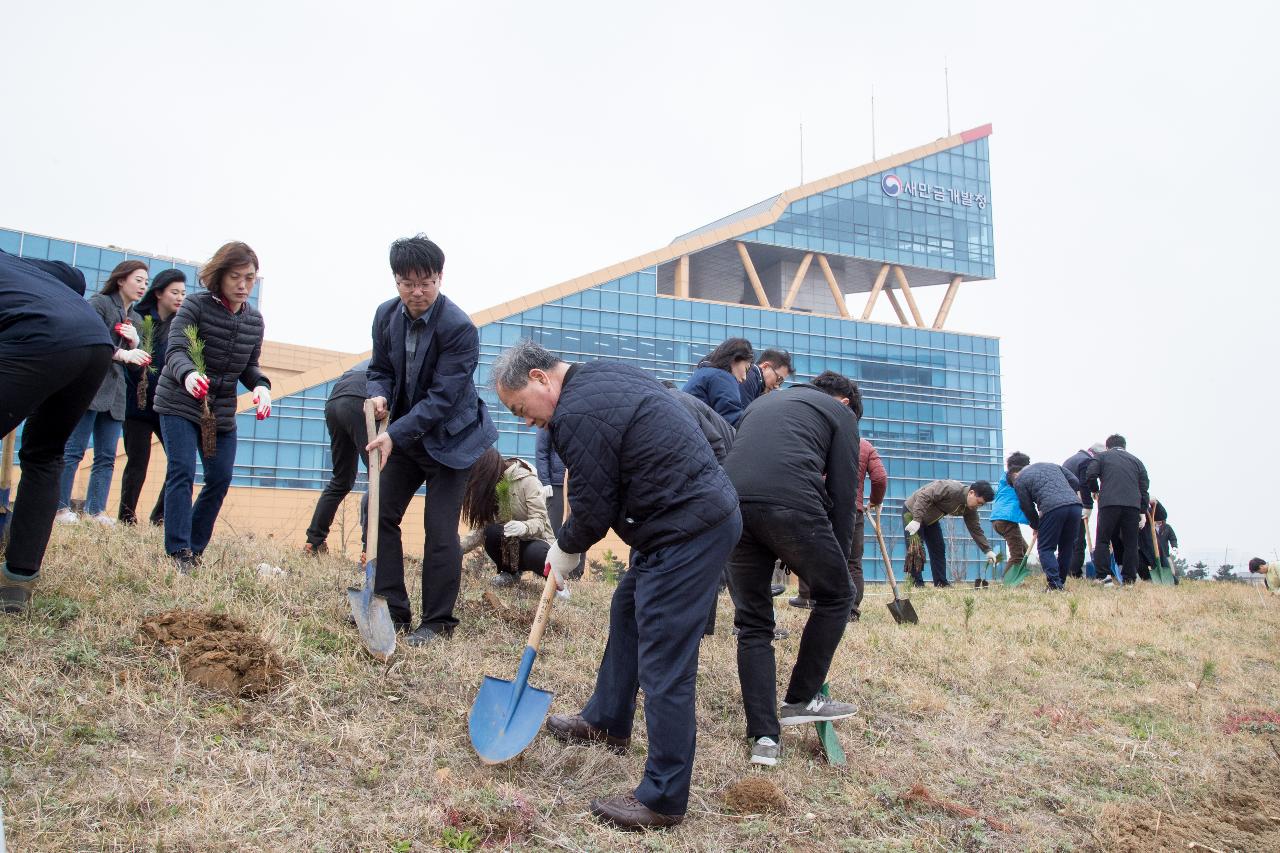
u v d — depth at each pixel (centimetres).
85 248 4103
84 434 645
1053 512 1059
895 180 6072
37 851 246
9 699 318
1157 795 433
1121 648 701
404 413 480
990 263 6284
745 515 402
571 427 332
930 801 391
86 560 473
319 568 597
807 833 348
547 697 355
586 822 324
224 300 513
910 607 749
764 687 412
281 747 333
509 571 690
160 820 273
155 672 361
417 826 300
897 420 5647
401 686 405
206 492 522
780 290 6022
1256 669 693
